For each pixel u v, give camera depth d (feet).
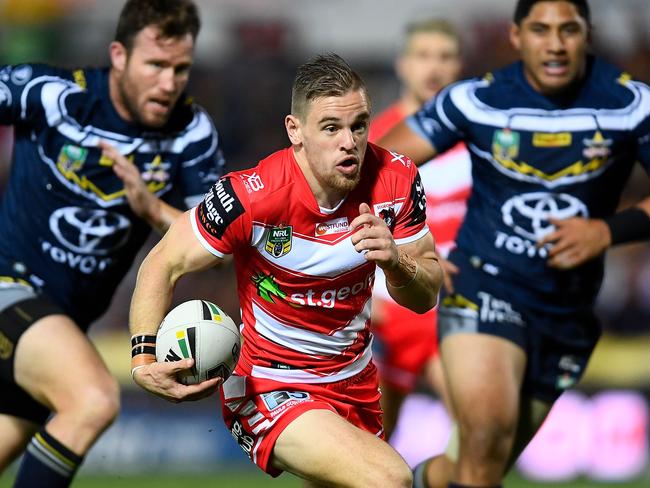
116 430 127.65
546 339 77.51
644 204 75.97
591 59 77.15
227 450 129.29
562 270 76.33
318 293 58.95
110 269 76.54
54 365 69.41
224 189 56.85
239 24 173.68
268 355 60.75
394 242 55.57
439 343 77.77
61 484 68.64
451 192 99.91
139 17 70.95
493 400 73.61
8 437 74.95
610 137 75.20
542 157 75.56
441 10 172.24
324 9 174.40
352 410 62.18
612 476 126.21
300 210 56.70
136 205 71.87
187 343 56.65
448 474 81.61
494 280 76.79
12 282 73.61
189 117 75.41
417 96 104.88
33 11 171.63
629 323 151.12
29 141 74.38
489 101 76.18
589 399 127.54
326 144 54.39
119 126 73.77
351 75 54.54
